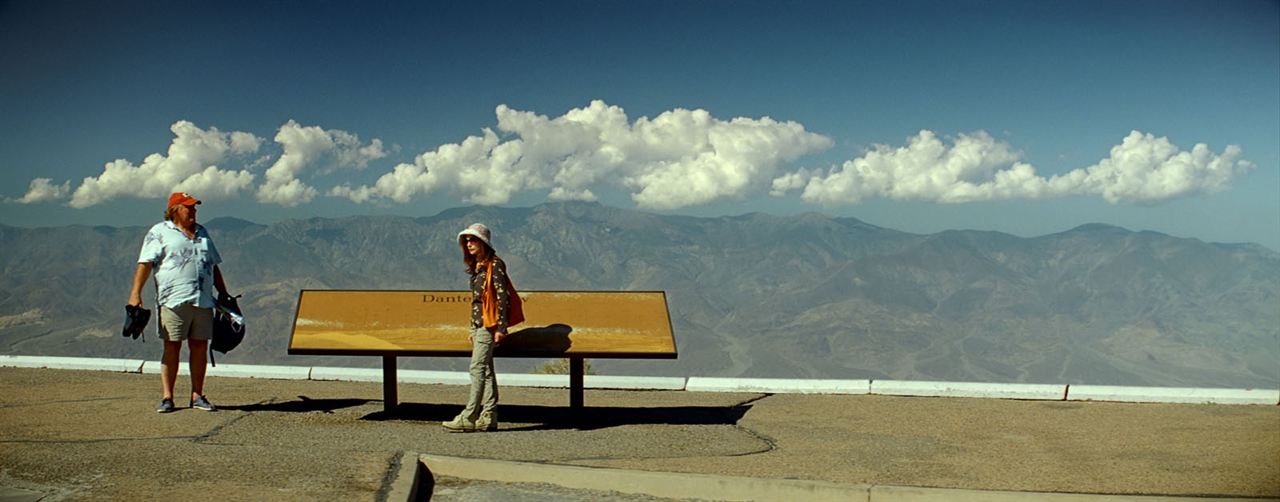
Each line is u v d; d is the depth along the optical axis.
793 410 10.01
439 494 6.25
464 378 11.73
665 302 9.03
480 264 8.27
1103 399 10.74
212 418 8.58
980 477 6.88
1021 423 9.31
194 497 5.69
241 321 9.10
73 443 7.22
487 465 6.66
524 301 9.04
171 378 8.82
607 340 8.66
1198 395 10.70
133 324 8.55
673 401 10.63
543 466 6.59
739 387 11.43
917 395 11.03
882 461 7.41
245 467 6.43
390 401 9.23
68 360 12.27
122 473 6.23
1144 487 6.57
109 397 9.77
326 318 8.98
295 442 7.60
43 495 5.69
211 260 8.97
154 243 8.72
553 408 9.90
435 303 9.12
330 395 10.55
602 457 7.32
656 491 6.36
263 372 11.99
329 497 5.73
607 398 10.83
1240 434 8.75
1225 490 6.48
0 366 12.28
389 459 6.70
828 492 6.20
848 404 10.45
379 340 8.80
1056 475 6.96
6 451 6.87
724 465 7.12
